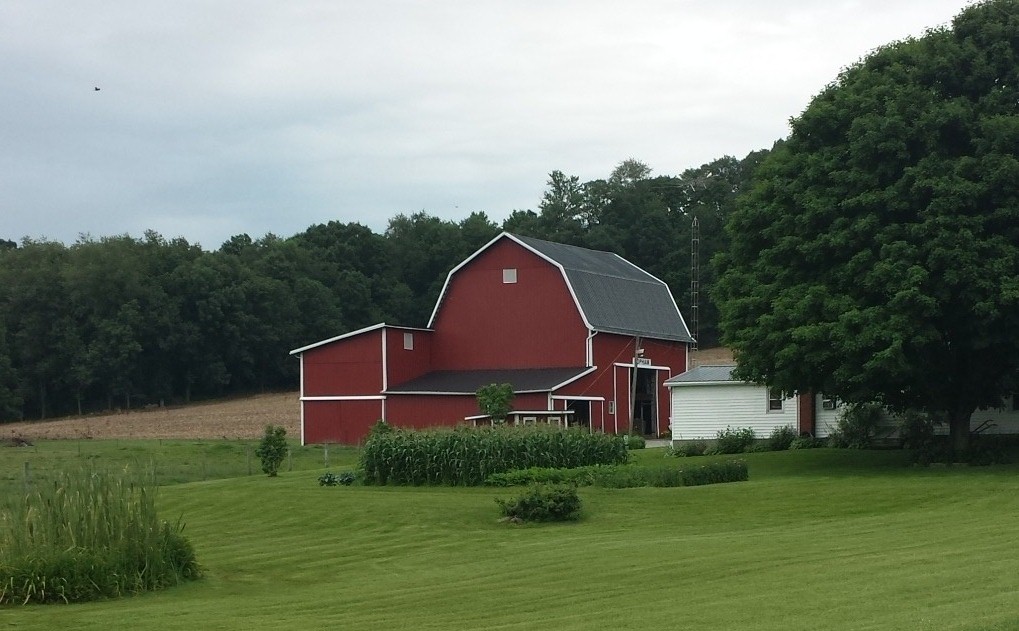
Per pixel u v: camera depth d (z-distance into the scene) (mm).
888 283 33625
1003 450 38625
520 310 63188
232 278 117375
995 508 25547
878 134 35031
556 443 36594
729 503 28875
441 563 22156
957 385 37500
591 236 115875
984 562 17297
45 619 16844
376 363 62625
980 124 34906
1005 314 33594
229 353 114688
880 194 34750
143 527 20109
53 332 108750
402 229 139500
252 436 74312
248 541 25969
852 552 19703
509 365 63219
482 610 16703
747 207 38938
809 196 36406
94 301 109812
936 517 24328
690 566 19344
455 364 64812
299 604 18016
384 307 130875
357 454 54406
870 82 37406
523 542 24297
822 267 36562
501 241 64000
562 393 58312
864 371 34156
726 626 13812
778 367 36156
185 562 20750
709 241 113500
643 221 116875
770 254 37469
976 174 34312
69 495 19984
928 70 36656
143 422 88438
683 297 110500
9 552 18953
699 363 91625
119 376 108125
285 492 33438
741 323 38000
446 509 28906
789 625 13492
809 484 31531
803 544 21250
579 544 23328
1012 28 36312
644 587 17688
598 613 15695
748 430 47312
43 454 54875
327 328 122688
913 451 38719
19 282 109500
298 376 122000
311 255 130000
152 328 109938
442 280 132750
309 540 25812
